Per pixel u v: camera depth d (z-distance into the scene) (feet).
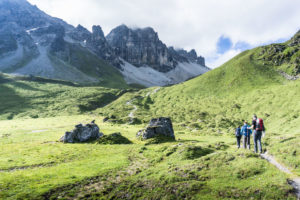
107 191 54.34
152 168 68.39
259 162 56.85
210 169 58.75
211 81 523.70
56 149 111.14
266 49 545.85
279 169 54.80
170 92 557.74
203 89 499.92
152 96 571.69
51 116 370.73
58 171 70.03
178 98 492.95
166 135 143.54
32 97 491.31
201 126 274.57
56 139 148.77
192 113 370.32
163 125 147.23
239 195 44.42
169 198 47.39
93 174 66.39
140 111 422.82
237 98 390.42
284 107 268.62
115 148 113.80
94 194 52.70
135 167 74.28
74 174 66.59
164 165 70.85
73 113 398.62
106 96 607.37
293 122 204.74
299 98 270.26
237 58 593.83
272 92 342.23
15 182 59.88
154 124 151.84
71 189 56.03
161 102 499.10
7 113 364.17
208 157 67.05
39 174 66.80
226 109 355.97
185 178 55.16
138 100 544.21
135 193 51.75
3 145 125.90
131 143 132.77
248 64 510.17
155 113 415.64
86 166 75.92
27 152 103.30
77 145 124.77
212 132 212.84
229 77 499.10
